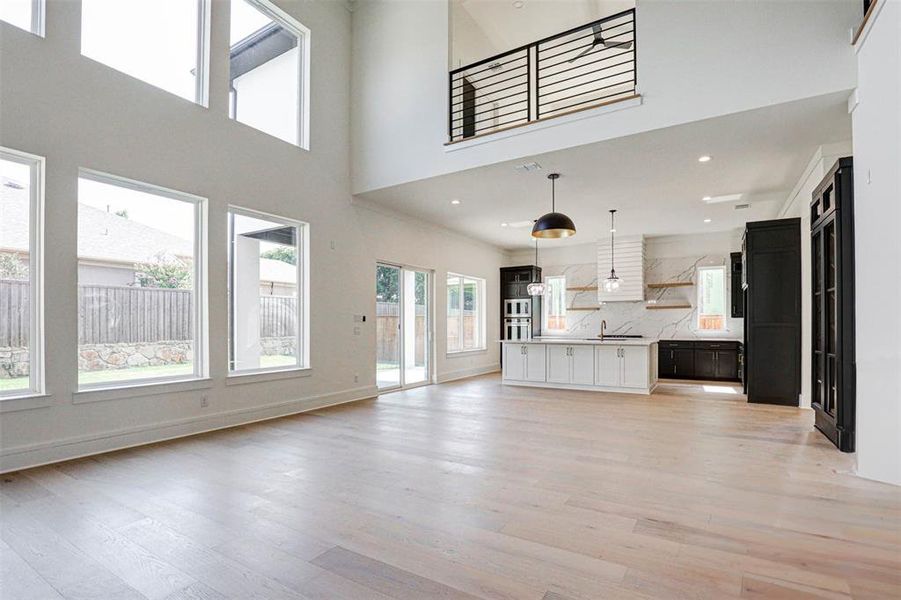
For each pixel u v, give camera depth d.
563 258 10.57
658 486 2.95
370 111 6.22
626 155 4.92
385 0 6.12
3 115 3.28
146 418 4.06
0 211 3.37
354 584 1.85
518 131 5.01
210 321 4.59
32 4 3.52
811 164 5.10
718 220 8.00
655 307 9.37
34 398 3.39
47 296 3.49
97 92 3.79
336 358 6.09
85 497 2.79
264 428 4.64
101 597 1.78
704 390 7.21
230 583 1.86
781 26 3.78
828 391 4.18
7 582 1.88
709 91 4.04
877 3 2.98
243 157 4.94
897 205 2.84
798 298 5.61
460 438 4.20
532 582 1.85
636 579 1.87
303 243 5.75
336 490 2.89
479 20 7.01
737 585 1.82
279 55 5.57
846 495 2.78
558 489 2.89
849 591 1.78
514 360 7.87
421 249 7.91
